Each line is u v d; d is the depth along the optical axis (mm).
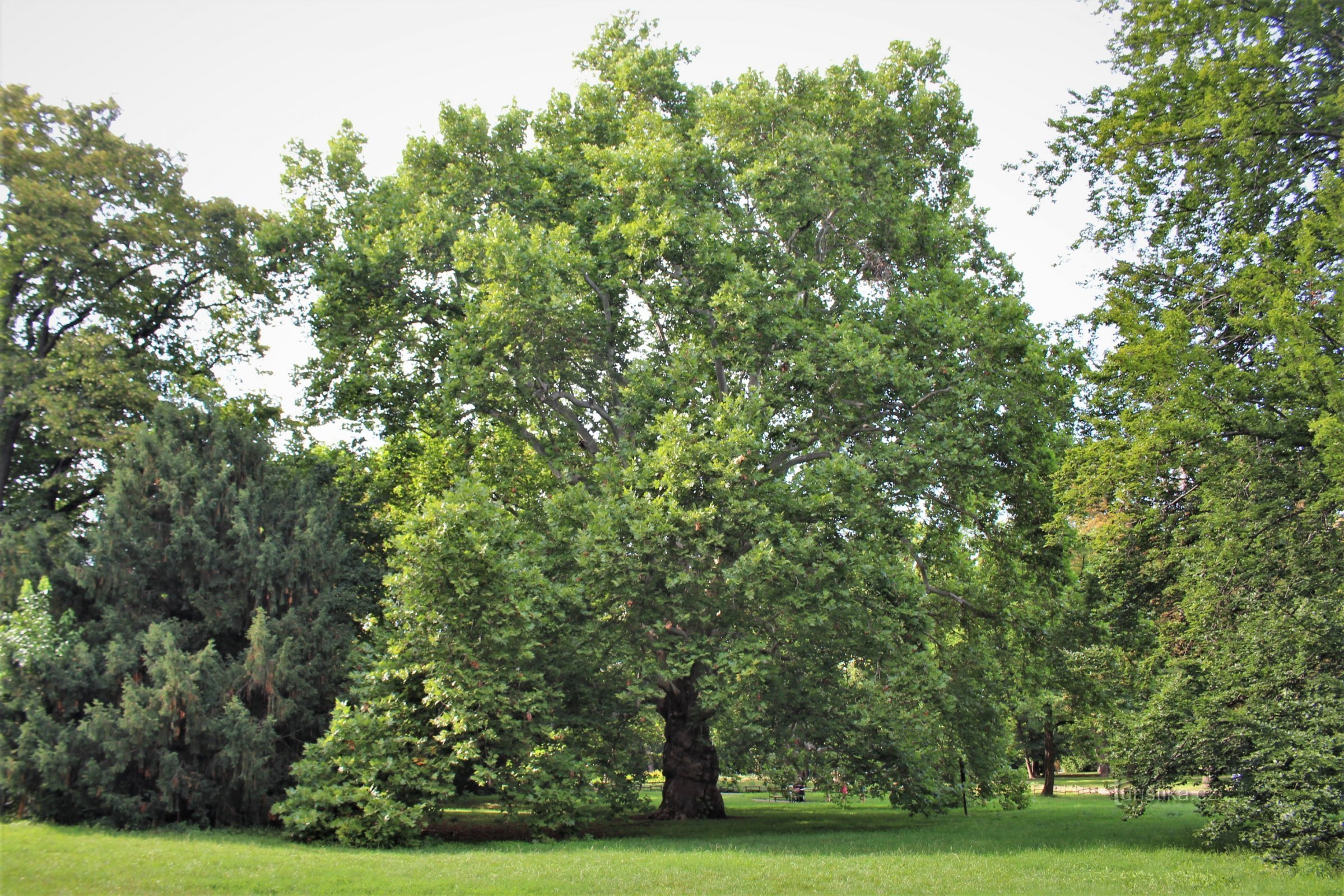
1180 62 17922
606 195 23031
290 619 17594
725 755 21312
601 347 21875
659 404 19844
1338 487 14906
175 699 15391
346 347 23281
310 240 23438
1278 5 16953
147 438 18266
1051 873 12594
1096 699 20484
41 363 22688
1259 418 16672
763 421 18844
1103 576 19000
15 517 21578
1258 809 13891
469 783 19891
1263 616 15125
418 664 16609
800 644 18453
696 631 18797
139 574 17172
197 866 11422
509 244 19719
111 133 24828
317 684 17781
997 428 20094
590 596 17641
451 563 16734
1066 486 18984
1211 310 18719
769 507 17812
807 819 23281
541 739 17859
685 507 17938
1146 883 11750
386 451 27797
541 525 21062
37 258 23594
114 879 10445
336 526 21156
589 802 18250
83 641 16281
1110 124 18562
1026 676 21953
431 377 24109
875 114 22656
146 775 15680
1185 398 16484
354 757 15883
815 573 17078
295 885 10703
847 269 23797
